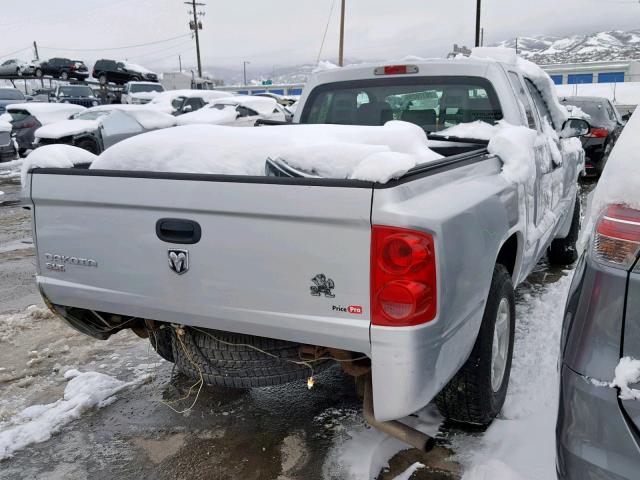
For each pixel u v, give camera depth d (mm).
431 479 2707
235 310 2525
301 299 2377
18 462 2998
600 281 1917
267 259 2408
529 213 3633
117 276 2803
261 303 2465
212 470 2881
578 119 5035
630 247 1868
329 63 4961
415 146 3135
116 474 2881
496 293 2939
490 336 2857
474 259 2570
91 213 2807
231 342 2811
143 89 31078
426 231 2201
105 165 3113
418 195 2350
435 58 4438
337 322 2318
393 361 2254
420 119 4480
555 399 3240
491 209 2830
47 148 3223
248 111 17266
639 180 1911
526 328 4266
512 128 3707
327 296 2326
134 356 4207
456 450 2898
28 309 5227
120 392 3662
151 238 2662
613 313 1867
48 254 3002
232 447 3061
